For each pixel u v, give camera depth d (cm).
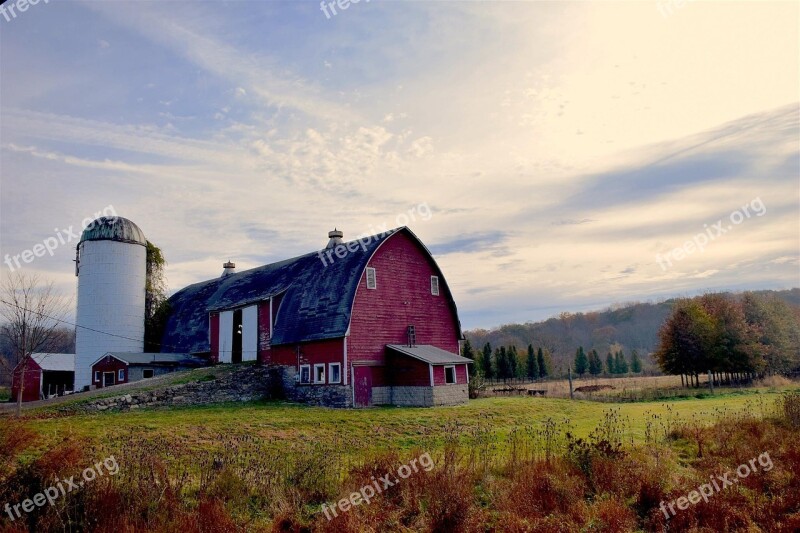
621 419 2647
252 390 3306
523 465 1485
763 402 3319
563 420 2648
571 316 15025
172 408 2845
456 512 1200
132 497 1105
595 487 1395
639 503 1346
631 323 14225
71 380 4856
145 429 2069
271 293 3691
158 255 4791
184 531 1027
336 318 3130
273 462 1464
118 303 4197
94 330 4147
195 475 1381
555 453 1673
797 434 1883
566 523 1184
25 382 4491
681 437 2033
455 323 3703
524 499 1286
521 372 8844
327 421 2398
